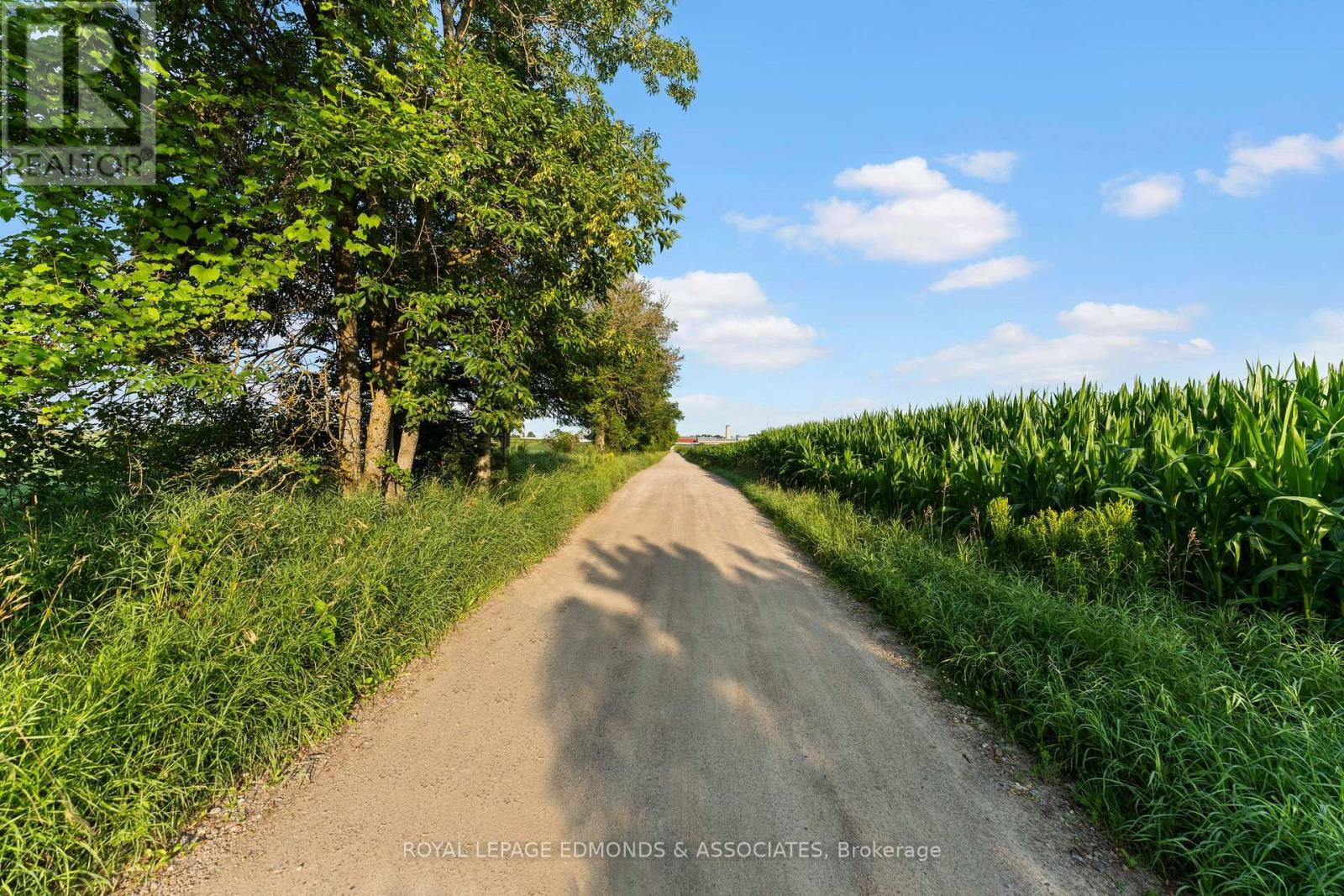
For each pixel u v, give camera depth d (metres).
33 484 4.46
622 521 10.16
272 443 6.79
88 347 3.68
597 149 6.91
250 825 2.18
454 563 4.82
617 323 17.53
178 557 3.21
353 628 3.45
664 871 1.91
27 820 1.78
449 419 9.36
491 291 6.39
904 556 5.57
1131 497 4.70
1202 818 1.97
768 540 8.38
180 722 2.32
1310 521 3.37
